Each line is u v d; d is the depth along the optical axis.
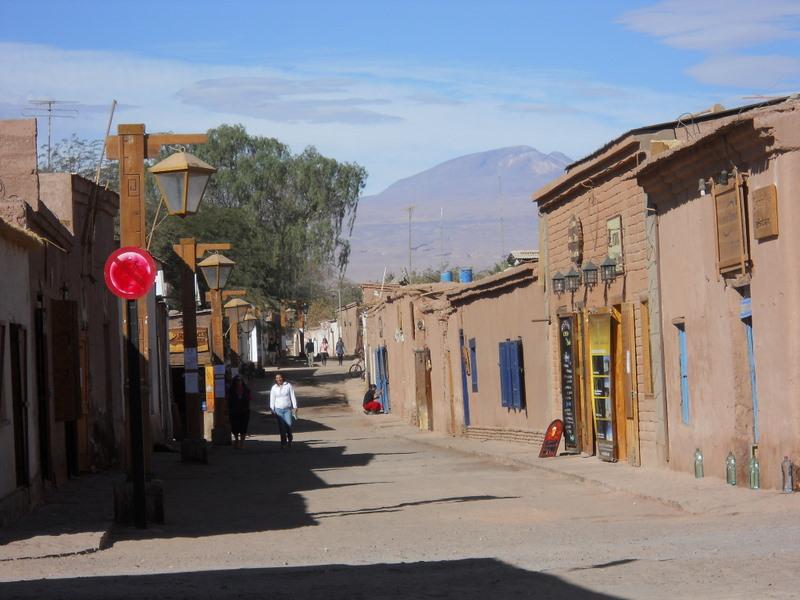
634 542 10.35
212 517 14.70
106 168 48.75
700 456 16.05
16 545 11.16
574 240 22.16
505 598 7.40
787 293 12.98
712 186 15.02
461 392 34.16
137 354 13.25
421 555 10.29
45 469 17.12
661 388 17.83
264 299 69.06
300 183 76.00
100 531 12.23
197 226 63.16
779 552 8.72
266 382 67.88
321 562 10.05
